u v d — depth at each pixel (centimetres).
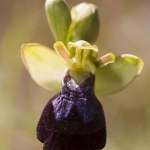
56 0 16
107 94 16
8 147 20
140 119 23
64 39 16
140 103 23
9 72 21
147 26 28
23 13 23
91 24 16
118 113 23
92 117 14
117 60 15
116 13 28
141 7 28
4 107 20
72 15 16
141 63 15
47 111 15
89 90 15
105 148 21
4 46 21
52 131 14
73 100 15
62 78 15
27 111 22
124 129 23
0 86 20
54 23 16
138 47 27
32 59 15
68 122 14
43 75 16
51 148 14
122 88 15
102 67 15
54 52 15
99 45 27
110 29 28
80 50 15
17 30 22
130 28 28
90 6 16
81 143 14
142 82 23
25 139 21
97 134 14
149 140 21
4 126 20
